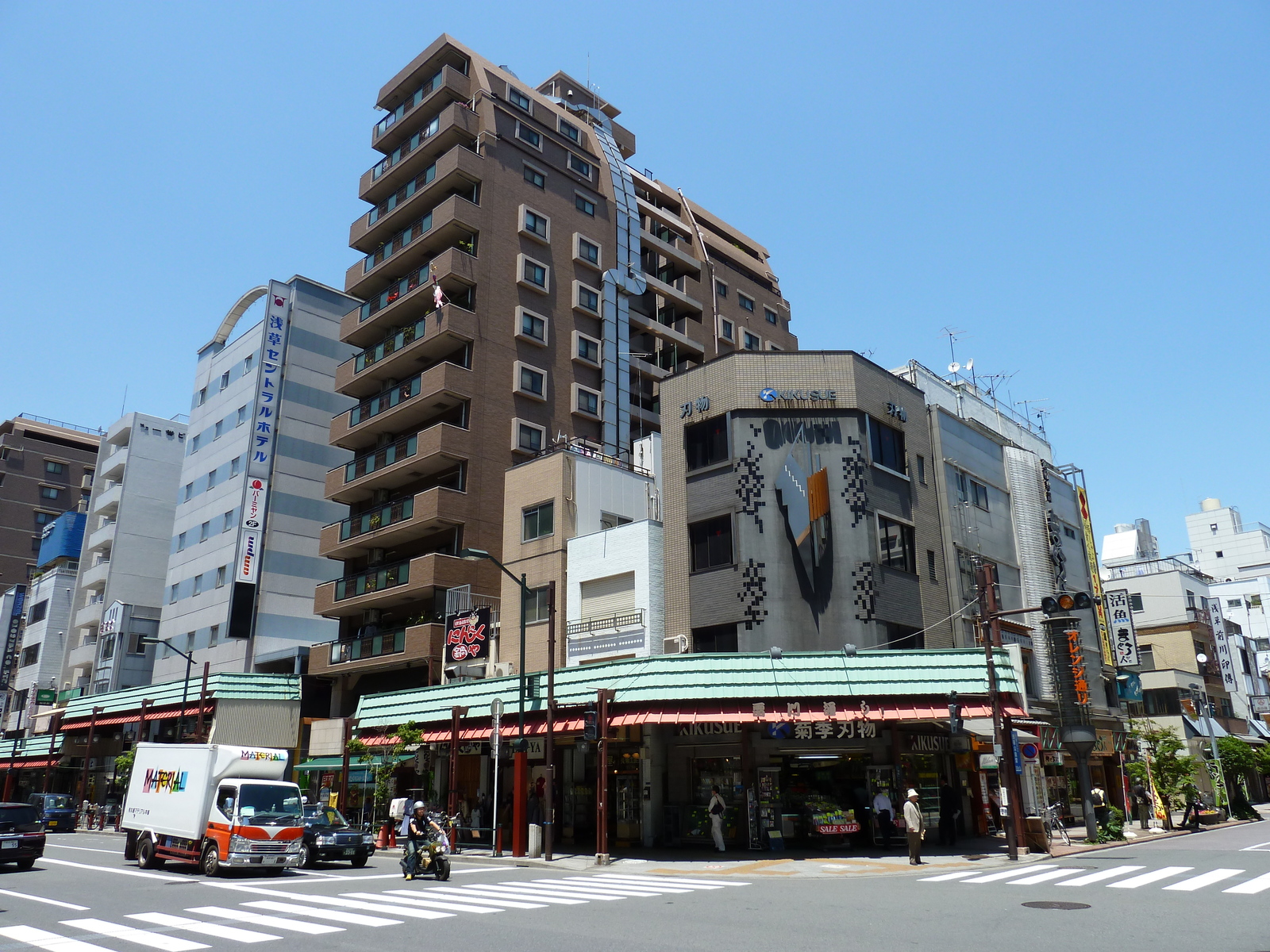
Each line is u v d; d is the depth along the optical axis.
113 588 59.25
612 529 32.16
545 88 59.34
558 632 32.97
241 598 47.44
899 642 29.55
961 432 36.50
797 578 28.55
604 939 11.89
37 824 23.48
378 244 49.84
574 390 45.91
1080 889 16.67
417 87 51.03
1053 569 38.84
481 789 32.44
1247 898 15.10
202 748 23.09
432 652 37.12
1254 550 102.31
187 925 13.63
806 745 26.61
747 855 24.34
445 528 40.28
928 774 28.17
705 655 25.38
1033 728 30.69
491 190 45.38
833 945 11.30
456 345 42.88
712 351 54.16
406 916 14.34
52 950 11.62
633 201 52.78
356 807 37.84
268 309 52.31
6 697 69.50
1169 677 51.50
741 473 29.67
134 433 63.16
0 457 94.50
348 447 47.12
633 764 28.53
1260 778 62.84
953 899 15.70
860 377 31.27
